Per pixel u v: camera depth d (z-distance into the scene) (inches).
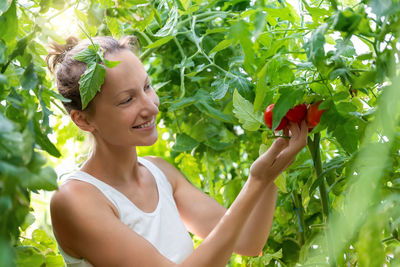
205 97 61.6
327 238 45.7
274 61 41.3
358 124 40.6
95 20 37.3
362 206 33.4
